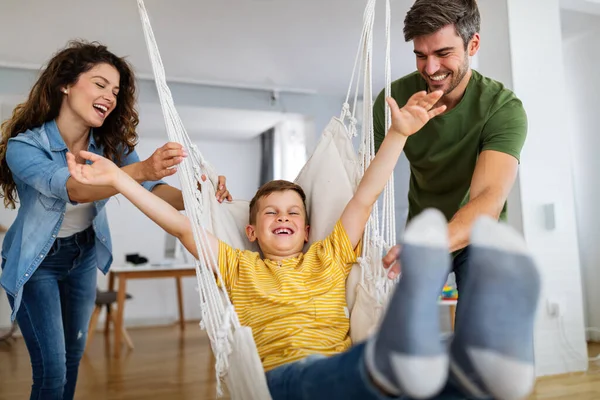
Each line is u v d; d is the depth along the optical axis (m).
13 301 1.62
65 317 1.80
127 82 1.78
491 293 0.77
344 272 1.49
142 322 6.24
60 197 1.47
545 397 2.53
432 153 1.67
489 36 3.17
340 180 1.68
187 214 1.41
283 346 1.31
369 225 1.50
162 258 6.40
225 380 1.32
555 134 3.12
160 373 3.29
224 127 6.12
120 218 6.32
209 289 1.37
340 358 0.93
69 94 1.60
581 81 4.15
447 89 1.54
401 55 4.53
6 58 4.39
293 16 3.76
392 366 0.76
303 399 1.02
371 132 1.62
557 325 3.04
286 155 5.96
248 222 1.72
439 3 1.45
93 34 3.96
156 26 3.84
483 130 1.55
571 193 3.13
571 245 3.11
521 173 3.03
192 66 4.69
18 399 2.71
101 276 6.16
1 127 1.71
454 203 1.68
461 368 0.79
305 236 1.64
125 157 1.90
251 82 5.17
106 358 3.86
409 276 0.76
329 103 5.60
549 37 3.16
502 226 0.80
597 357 3.29
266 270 1.47
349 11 3.69
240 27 3.91
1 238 5.12
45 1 3.43
